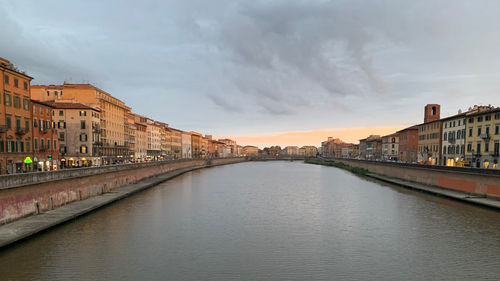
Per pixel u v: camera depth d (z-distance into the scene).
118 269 22.02
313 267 22.72
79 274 21.11
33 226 28.06
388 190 62.22
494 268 22.41
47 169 58.22
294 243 28.16
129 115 110.12
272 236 30.27
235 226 33.91
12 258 23.50
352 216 38.72
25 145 51.00
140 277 20.80
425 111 102.31
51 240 27.50
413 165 69.75
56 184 37.03
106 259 23.80
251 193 59.34
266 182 80.81
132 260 23.72
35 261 23.02
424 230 31.64
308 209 43.41
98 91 85.75
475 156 65.38
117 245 27.00
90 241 27.72
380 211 41.56
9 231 26.36
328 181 83.38
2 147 45.03
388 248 26.69
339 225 34.41
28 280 20.11
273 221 36.25
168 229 32.38
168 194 56.28
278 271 22.02
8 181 28.17
